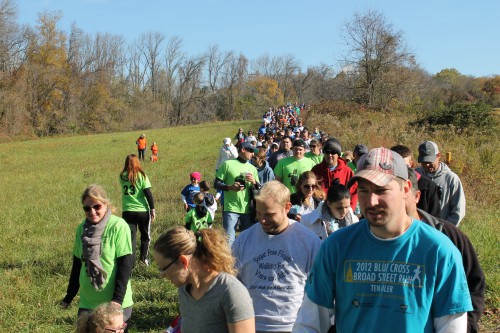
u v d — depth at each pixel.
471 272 3.53
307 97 130.88
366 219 2.91
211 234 3.29
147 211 8.98
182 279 3.22
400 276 2.74
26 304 7.56
